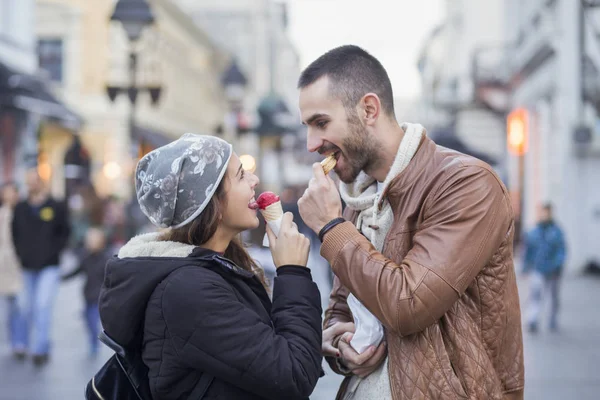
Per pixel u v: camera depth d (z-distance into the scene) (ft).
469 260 6.61
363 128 7.14
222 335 6.65
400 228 7.06
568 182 53.36
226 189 7.34
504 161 78.95
